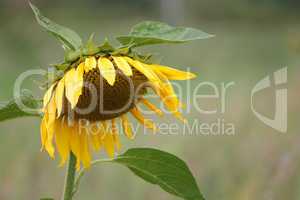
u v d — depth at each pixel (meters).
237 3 29.28
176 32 3.36
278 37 23.75
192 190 3.38
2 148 7.04
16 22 20.34
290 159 5.70
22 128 7.78
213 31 25.84
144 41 3.41
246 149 6.59
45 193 6.38
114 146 3.78
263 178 5.88
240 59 16.80
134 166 3.39
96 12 28.05
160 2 27.88
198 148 6.83
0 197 6.28
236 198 5.97
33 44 16.91
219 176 6.25
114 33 23.97
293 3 29.94
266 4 29.73
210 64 14.40
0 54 16.02
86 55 3.45
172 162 3.33
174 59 14.70
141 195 6.30
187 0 28.16
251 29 27.47
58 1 28.03
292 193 5.66
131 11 28.81
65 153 3.58
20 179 6.43
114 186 6.47
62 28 3.41
